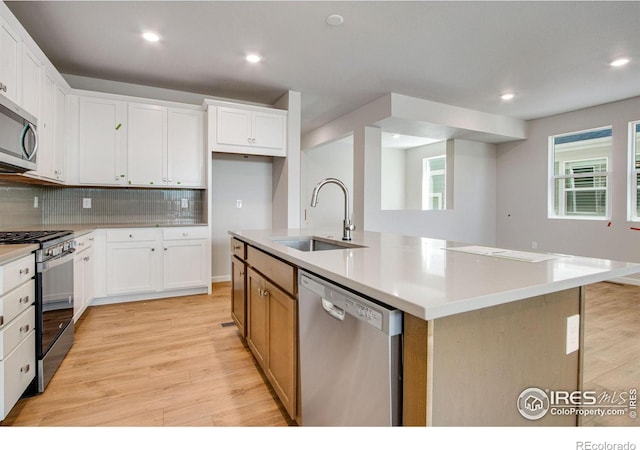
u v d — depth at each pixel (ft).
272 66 11.64
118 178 11.85
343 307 3.58
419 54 10.80
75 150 11.25
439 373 2.77
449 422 2.85
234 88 13.61
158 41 9.86
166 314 10.46
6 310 5.02
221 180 14.78
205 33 9.44
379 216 16.58
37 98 8.44
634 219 14.99
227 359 7.52
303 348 4.61
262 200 15.56
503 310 3.27
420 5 8.20
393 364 2.95
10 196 9.36
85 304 9.75
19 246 5.61
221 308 11.09
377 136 16.35
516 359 3.41
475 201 19.88
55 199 11.88
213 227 14.66
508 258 4.61
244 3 8.09
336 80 12.87
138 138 12.13
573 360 4.08
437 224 18.60
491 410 3.19
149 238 11.69
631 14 8.54
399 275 3.54
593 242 16.14
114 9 8.27
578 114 16.69
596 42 10.00
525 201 19.11
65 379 6.57
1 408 4.92
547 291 3.20
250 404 5.83
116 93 12.82
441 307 2.56
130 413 5.53
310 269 4.23
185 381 6.57
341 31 9.37
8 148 6.16
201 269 12.57
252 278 7.20
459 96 14.73
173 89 13.67
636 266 4.07
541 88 13.76
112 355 7.64
